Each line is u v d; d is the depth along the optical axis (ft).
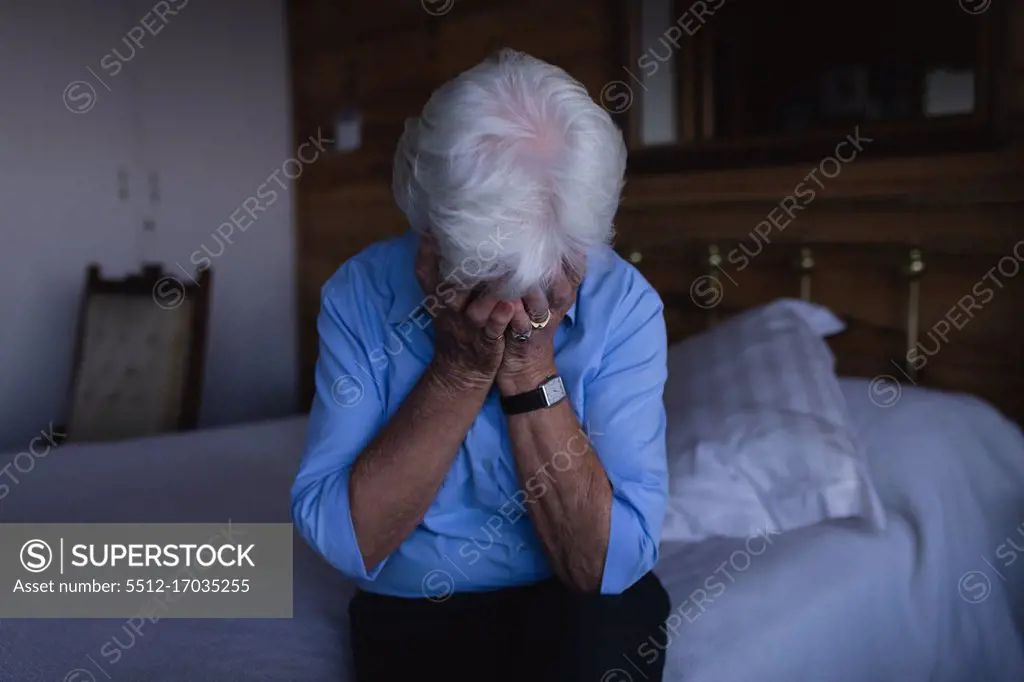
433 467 3.06
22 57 10.39
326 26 11.82
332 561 3.15
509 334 2.93
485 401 3.24
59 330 11.00
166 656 3.64
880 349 6.43
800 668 3.98
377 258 3.40
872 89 6.25
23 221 10.58
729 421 5.23
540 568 3.46
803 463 4.91
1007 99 5.58
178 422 9.87
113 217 11.30
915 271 6.09
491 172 2.64
